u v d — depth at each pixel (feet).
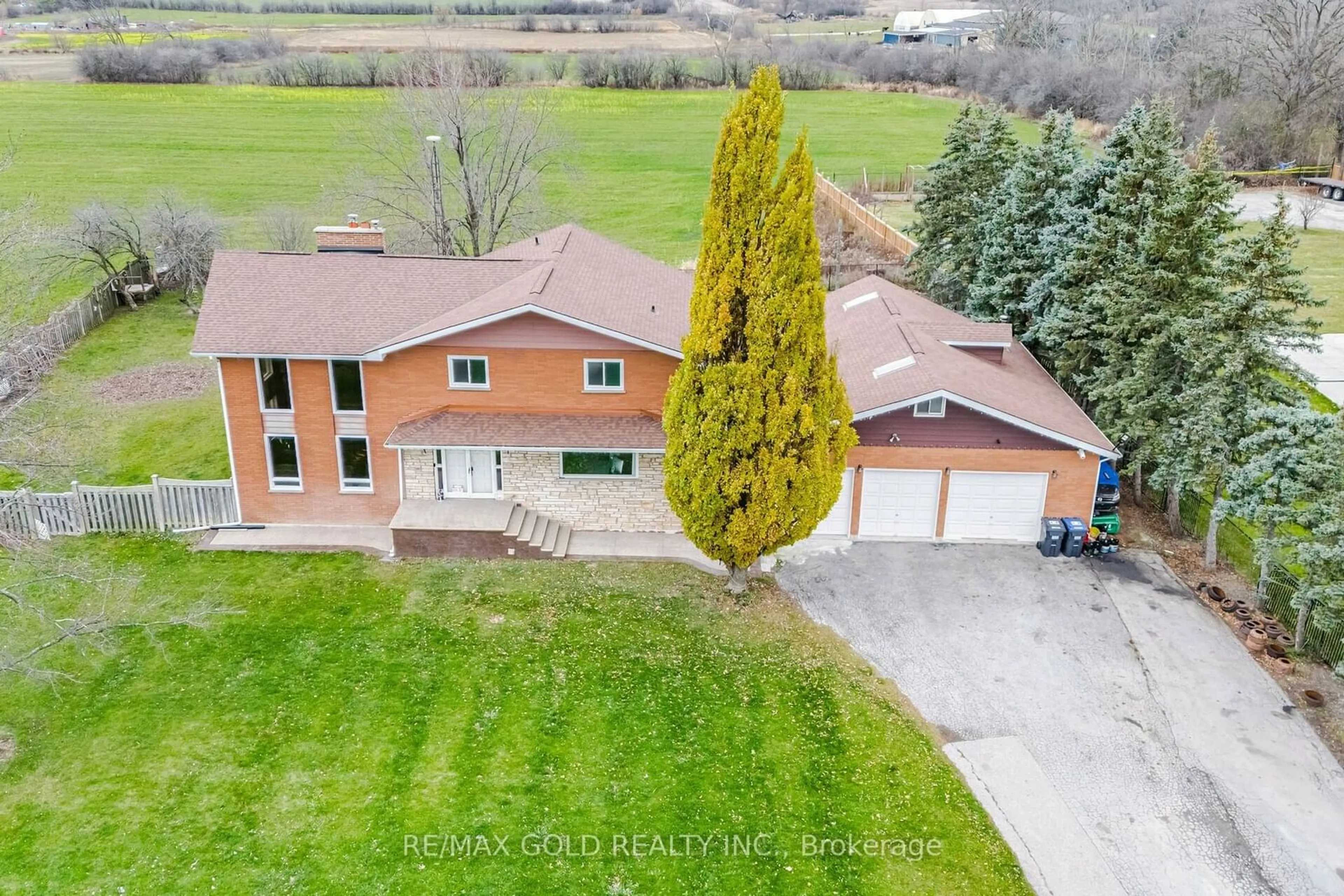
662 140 278.05
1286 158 256.52
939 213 136.67
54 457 78.84
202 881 53.42
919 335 100.32
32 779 60.08
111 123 265.54
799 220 68.74
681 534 90.33
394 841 56.39
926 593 82.94
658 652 73.92
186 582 81.15
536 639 74.84
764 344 70.69
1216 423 85.51
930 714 68.80
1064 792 62.13
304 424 86.53
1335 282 171.32
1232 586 85.61
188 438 107.04
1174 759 65.00
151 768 61.21
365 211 171.83
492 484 89.45
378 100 284.20
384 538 88.38
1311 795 62.28
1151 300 92.84
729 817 59.11
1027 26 373.81
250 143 249.96
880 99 340.18
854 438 78.07
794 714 68.03
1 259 88.58
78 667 70.28
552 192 227.40
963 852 57.47
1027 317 117.91
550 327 83.35
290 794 59.47
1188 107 275.39
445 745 63.82
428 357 84.48
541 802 59.57
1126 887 55.47
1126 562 88.99
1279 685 72.59
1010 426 87.04
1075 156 116.98
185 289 151.02
